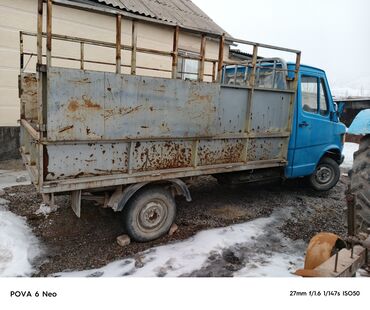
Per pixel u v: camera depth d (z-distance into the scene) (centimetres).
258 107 437
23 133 431
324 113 539
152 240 364
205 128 377
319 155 530
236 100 412
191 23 871
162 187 369
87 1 666
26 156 386
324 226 433
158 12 823
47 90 273
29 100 455
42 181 285
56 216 412
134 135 326
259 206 494
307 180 556
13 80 652
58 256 329
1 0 614
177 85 346
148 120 333
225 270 313
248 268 319
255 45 411
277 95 458
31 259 321
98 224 401
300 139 498
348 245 253
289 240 387
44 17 663
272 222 435
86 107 294
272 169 495
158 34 834
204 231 393
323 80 528
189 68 922
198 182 602
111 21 750
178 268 312
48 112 276
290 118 479
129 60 798
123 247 349
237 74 562
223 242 366
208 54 966
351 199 268
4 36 628
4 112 652
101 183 316
